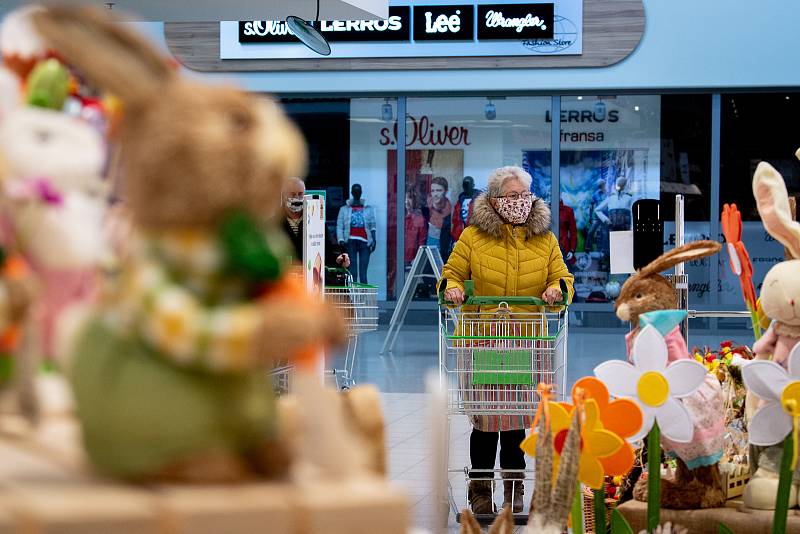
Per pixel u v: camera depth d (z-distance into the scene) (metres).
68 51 1.43
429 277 14.77
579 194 14.50
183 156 1.39
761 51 13.95
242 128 1.42
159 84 1.45
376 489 1.49
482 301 5.62
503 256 5.94
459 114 14.59
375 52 14.39
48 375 1.80
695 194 14.33
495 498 6.18
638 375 3.20
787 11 13.89
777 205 3.66
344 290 8.71
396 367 11.65
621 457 2.92
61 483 1.43
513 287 5.92
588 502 4.23
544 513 2.65
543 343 5.62
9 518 1.29
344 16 8.02
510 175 5.96
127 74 1.43
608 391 3.02
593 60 14.09
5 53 1.86
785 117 14.17
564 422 2.89
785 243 3.69
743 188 14.26
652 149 14.38
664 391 3.19
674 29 13.99
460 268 6.00
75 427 1.67
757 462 3.69
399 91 14.45
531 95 14.47
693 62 14.02
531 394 5.61
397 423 8.18
